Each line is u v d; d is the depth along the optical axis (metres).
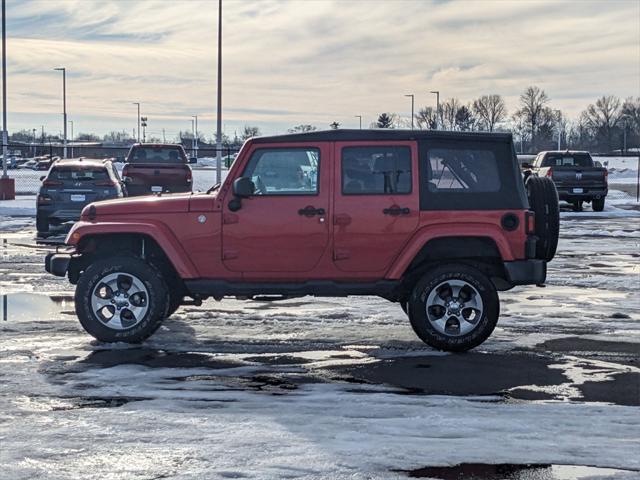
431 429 6.09
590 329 9.97
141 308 9.05
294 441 5.80
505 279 9.16
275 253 9.05
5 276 14.11
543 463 5.41
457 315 8.86
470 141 9.06
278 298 9.52
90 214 9.20
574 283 13.76
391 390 7.27
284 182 9.09
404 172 9.02
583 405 6.74
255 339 9.39
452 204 8.98
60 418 6.34
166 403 6.79
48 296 12.15
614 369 8.04
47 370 7.87
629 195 44.03
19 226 24.17
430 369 8.07
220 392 7.15
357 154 9.05
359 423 6.23
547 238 9.05
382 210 8.97
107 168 20.98
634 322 10.38
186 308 11.30
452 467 5.33
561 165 32.69
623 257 17.72
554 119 117.25
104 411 6.53
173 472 5.21
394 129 9.12
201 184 47.62
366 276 9.07
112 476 5.14
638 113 126.69
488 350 8.90
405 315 10.79
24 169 81.12
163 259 9.50
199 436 5.91
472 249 9.03
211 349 8.89
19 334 9.48
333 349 8.94
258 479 5.10
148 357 8.51
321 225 9.00
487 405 6.75
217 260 9.09
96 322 9.02
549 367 8.13
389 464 5.37
